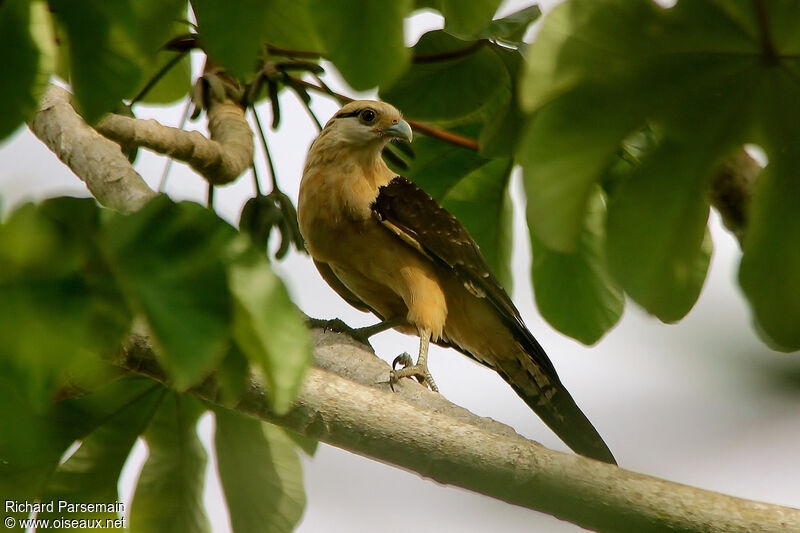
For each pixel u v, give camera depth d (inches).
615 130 209.0
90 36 179.0
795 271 241.8
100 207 158.1
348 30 179.8
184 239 157.8
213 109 335.6
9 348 152.5
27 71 169.0
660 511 211.9
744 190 326.3
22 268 152.8
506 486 218.5
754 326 249.9
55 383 153.8
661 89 212.4
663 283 237.9
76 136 298.8
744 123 226.4
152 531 308.7
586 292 365.4
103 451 294.2
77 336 152.3
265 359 159.3
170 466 309.9
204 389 221.8
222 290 154.8
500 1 193.8
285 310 160.4
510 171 391.2
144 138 286.8
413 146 390.6
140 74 182.9
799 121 225.9
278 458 309.7
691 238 235.8
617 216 235.6
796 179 234.7
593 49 201.2
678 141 228.2
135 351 213.8
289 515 308.3
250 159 323.0
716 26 205.3
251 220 316.8
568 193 209.9
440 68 342.0
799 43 209.9
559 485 215.0
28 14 168.6
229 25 182.1
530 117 208.1
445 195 398.9
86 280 154.0
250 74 191.6
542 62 198.8
